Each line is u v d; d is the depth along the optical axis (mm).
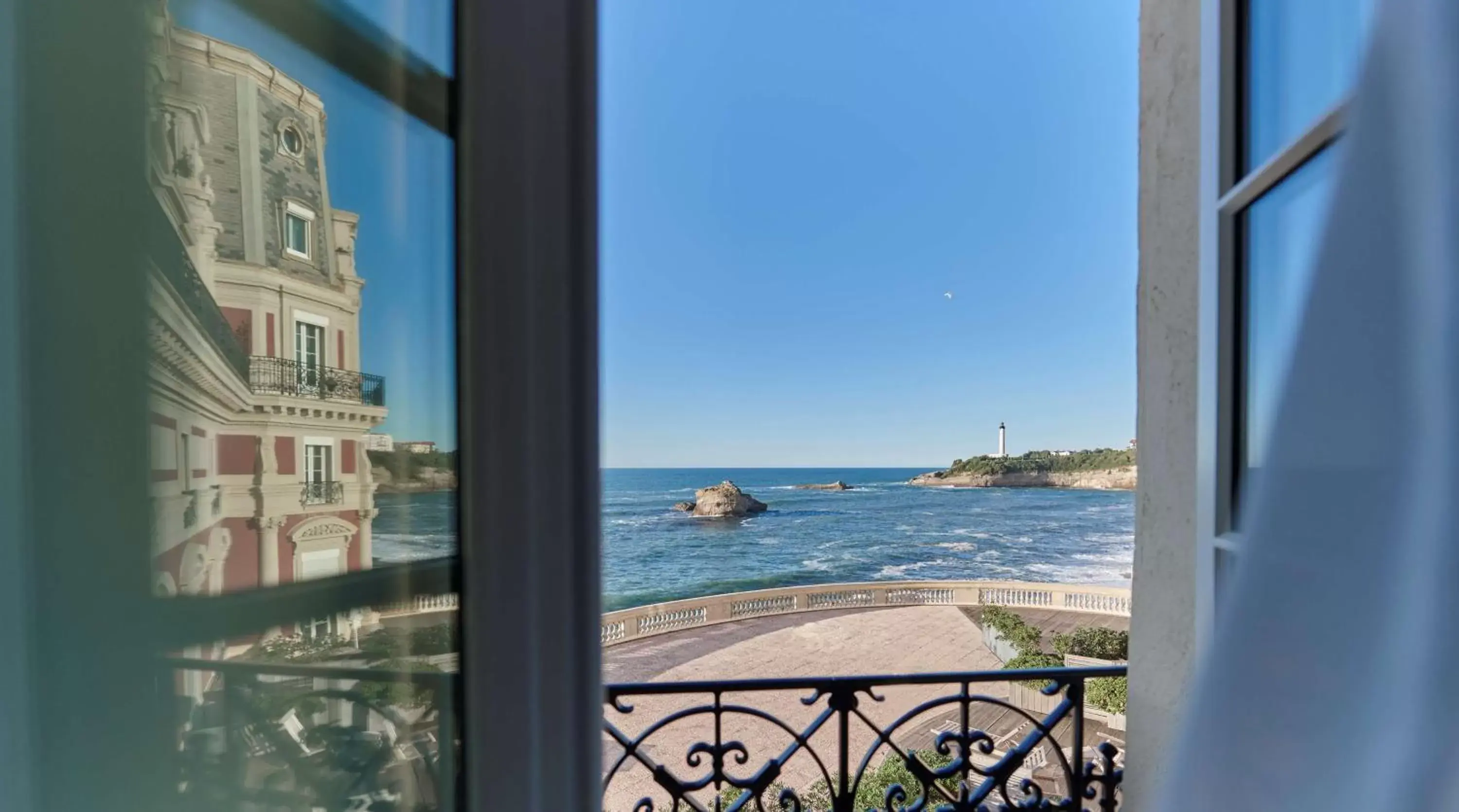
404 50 18125
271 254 16734
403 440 18047
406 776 18328
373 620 18047
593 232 19469
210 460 15812
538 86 18453
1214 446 32688
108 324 14539
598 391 19594
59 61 13906
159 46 15273
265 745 16531
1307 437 13945
